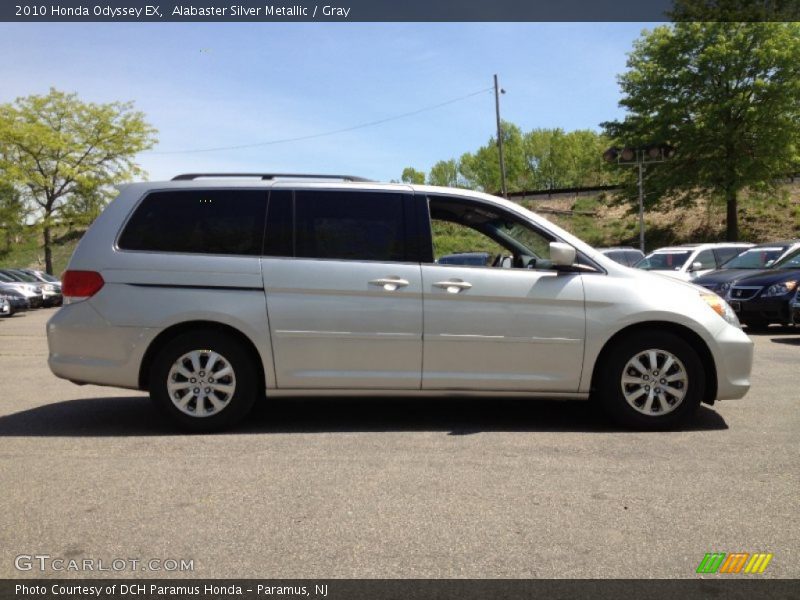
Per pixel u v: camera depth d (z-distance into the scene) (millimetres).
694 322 5305
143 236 5383
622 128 34469
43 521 3535
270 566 3047
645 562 3066
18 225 35156
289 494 3910
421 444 4941
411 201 5465
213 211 5410
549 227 5539
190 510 3676
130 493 3934
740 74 30594
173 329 5336
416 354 5297
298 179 5590
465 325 5270
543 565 3043
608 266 5422
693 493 3895
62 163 34906
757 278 12148
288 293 5262
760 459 4527
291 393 5332
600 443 4949
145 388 5418
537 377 5324
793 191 41344
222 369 5289
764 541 3277
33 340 13094
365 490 3971
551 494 3891
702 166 31609
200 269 5277
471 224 5629
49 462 4543
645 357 5324
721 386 5375
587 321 5285
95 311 5289
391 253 5352
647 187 34188
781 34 29516
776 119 30000
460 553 3160
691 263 15820
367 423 5609
